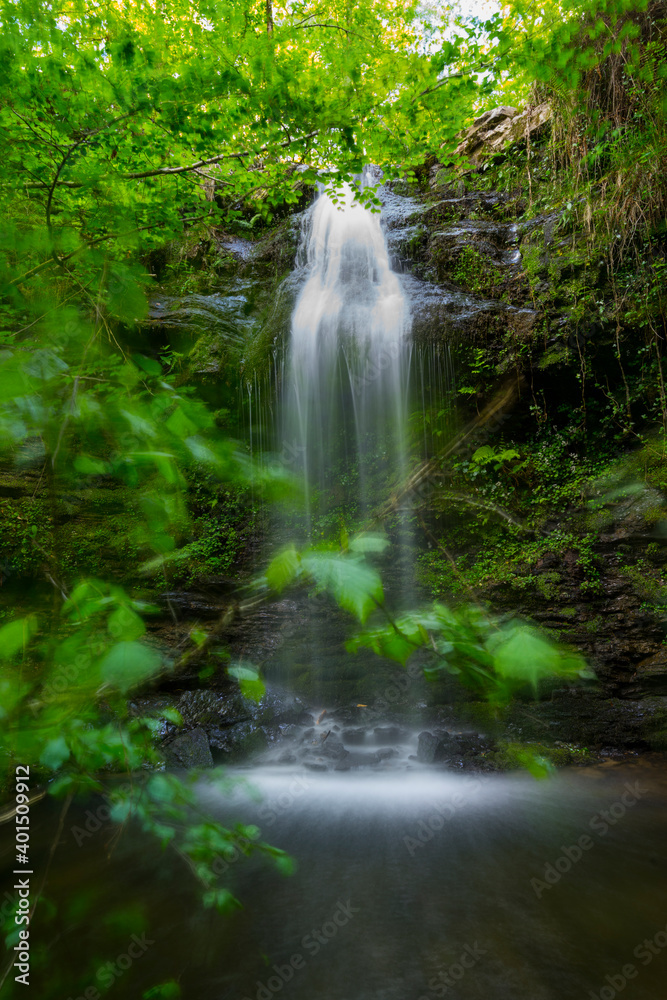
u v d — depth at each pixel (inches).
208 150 161.8
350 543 31.4
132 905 127.9
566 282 357.4
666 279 313.7
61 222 55.2
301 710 296.0
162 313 423.2
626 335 330.3
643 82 277.0
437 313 374.9
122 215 54.5
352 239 452.8
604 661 271.4
